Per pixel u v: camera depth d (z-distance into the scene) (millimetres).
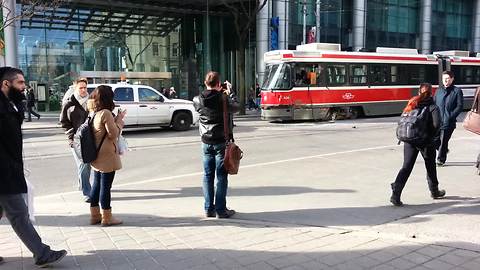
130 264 4406
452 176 8734
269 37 35500
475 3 51750
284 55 21344
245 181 8680
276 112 21250
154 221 5980
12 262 4484
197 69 39969
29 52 33469
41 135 17969
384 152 12055
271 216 6219
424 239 4996
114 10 35750
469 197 7098
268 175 9234
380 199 7109
